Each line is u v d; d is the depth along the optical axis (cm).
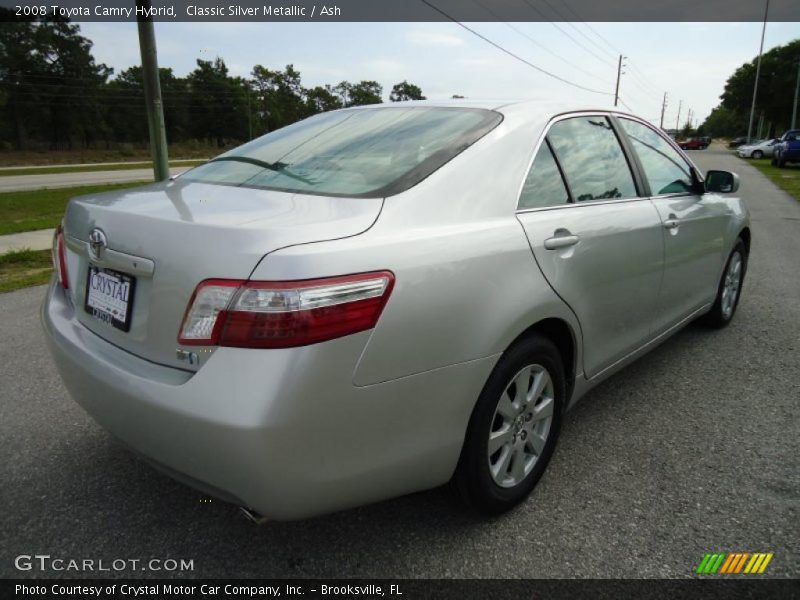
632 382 362
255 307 158
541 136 253
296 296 159
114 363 190
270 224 174
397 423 183
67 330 220
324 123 287
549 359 236
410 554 213
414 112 269
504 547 216
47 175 3788
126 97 9038
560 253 237
